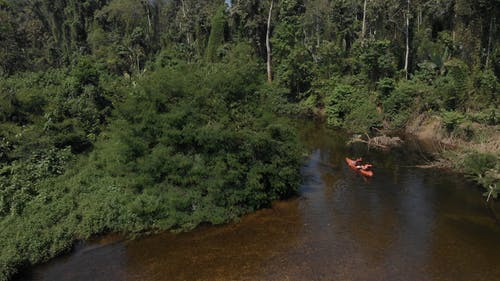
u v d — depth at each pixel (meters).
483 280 12.93
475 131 28.38
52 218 15.82
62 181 18.64
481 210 18.16
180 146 17.91
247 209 18.11
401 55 42.75
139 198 17.08
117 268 13.77
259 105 19.50
